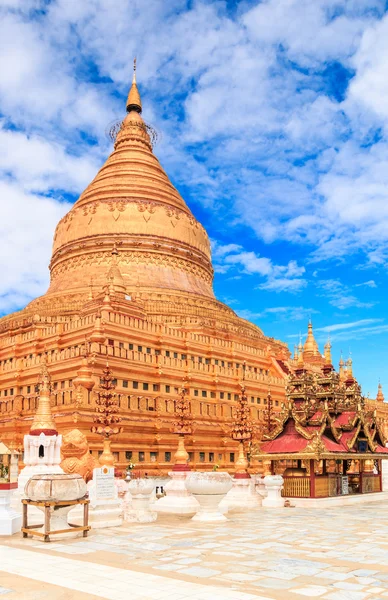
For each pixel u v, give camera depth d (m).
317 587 15.27
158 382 64.75
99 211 92.94
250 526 27.98
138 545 21.95
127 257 89.94
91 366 57.72
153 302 81.00
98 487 27.97
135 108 113.12
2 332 78.19
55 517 24.31
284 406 44.81
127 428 58.19
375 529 26.86
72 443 39.16
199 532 25.69
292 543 22.45
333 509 37.75
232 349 78.06
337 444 44.25
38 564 18.27
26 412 62.50
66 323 68.69
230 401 72.50
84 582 15.77
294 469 44.16
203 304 87.12
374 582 15.88
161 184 101.81
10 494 25.77
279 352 89.06
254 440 65.00
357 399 48.88
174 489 34.16
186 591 14.73
